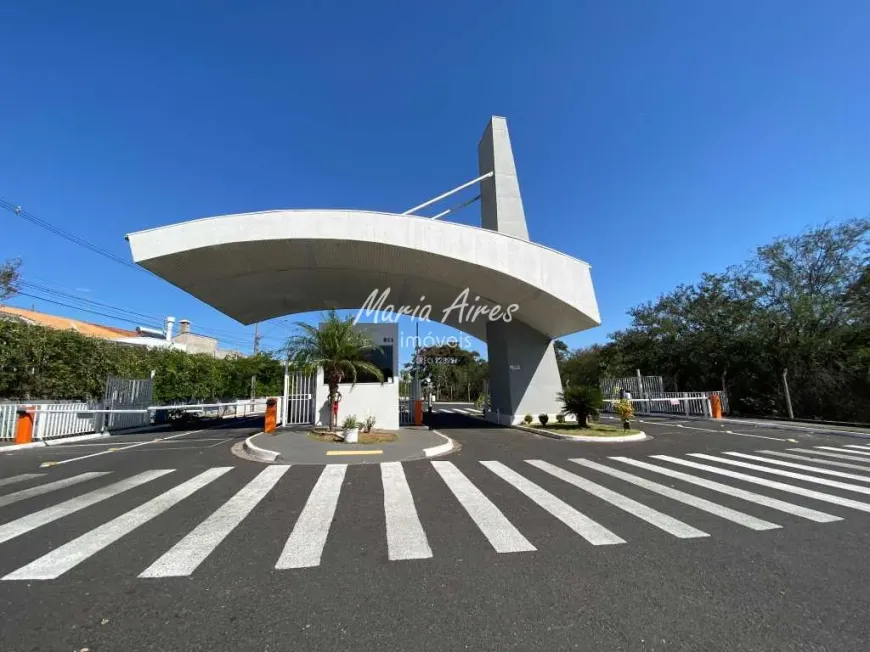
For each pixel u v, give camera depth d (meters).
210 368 31.98
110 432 17.42
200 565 4.11
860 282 21.83
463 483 7.67
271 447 11.63
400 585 3.69
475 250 16.78
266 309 22.84
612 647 2.78
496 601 3.41
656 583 3.72
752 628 3.02
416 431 16.19
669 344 30.92
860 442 12.97
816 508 6.01
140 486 7.41
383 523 5.38
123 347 24.88
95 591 3.59
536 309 19.30
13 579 3.81
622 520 5.49
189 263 16.02
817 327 22.09
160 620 3.14
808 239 23.70
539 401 21.25
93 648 2.79
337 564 4.13
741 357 25.70
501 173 21.66
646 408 26.31
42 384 18.25
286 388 18.45
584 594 3.53
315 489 7.21
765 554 4.37
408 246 16.09
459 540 4.77
